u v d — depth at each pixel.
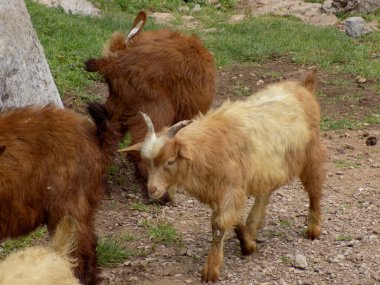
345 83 7.68
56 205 4.13
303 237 4.93
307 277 4.53
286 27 9.84
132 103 5.35
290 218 5.16
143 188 5.39
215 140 4.39
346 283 4.48
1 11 5.36
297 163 4.72
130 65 5.32
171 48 5.37
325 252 4.76
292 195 5.47
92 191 4.23
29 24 5.57
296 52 8.62
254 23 10.12
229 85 7.57
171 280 4.52
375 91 7.53
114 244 4.74
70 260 3.68
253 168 4.50
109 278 4.52
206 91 5.46
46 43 7.73
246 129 4.49
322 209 5.23
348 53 8.57
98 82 7.18
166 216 5.23
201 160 4.35
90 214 4.23
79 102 6.69
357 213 5.19
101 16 9.65
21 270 3.30
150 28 9.19
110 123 4.27
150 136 4.33
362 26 9.63
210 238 4.95
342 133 6.54
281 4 11.71
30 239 4.86
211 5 11.95
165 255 4.76
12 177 4.04
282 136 4.60
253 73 7.92
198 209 5.31
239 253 4.77
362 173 5.77
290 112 4.68
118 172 5.74
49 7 9.52
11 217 4.09
